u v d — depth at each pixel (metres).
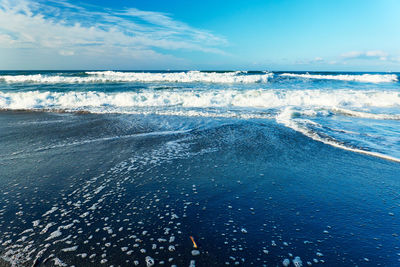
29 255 2.43
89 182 4.03
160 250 2.52
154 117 9.44
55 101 12.29
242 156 5.35
